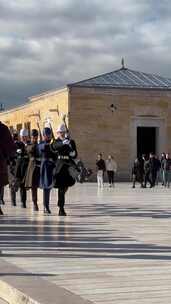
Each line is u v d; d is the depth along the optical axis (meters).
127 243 12.12
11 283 8.16
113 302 7.29
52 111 55.91
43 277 8.70
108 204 23.16
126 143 53.12
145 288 8.05
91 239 12.73
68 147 17.61
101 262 9.99
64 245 11.92
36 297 7.34
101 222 16.11
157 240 12.53
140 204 23.30
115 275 8.91
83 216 17.84
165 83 55.19
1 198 22.34
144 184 40.59
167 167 44.25
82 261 10.10
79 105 52.28
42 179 18.55
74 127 52.09
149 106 53.69
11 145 10.26
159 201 25.28
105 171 45.75
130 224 15.62
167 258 10.38
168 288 8.05
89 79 54.03
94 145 52.44
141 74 56.78
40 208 20.66
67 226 15.15
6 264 9.76
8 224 15.62
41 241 12.48
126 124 53.19
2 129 10.23
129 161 53.12
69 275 8.90
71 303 7.07
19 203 23.11
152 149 53.91
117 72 56.59
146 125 53.66
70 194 30.91
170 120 54.12
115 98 53.00
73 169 17.78
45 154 18.50
